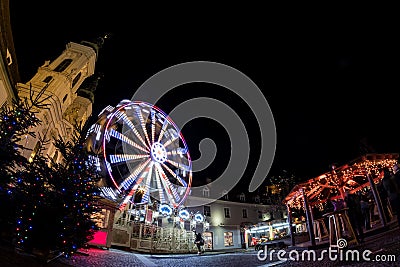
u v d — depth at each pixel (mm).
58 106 29078
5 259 7891
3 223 9586
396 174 9219
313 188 17422
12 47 22391
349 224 9250
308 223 15125
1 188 9133
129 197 26188
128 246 22609
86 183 11055
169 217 31266
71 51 35312
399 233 9602
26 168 10430
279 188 45000
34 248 9820
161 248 25750
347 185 18922
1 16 17328
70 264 10664
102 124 30594
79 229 10633
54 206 10000
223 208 43250
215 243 39469
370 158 14391
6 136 9930
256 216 45438
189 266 13883
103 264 12133
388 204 13102
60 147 11555
